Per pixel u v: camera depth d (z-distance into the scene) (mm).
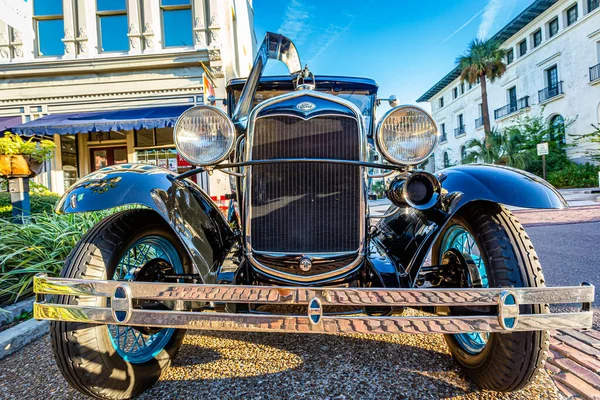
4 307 2666
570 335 2137
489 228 1637
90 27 8570
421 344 2133
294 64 2590
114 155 9430
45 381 1847
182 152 1632
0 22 8367
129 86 8570
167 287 1354
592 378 1695
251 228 1696
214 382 1766
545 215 7660
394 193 1765
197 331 2396
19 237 3275
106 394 1533
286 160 1585
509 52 22656
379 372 1818
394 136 1643
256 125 1675
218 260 1816
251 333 2346
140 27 8633
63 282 1365
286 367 1890
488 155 19844
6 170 4004
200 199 1961
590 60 16875
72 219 3781
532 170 18047
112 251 1630
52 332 1454
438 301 1322
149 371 1711
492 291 1314
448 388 1671
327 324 1319
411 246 1806
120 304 1326
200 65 8539
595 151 16766
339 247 1688
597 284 2951
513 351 1438
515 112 21547
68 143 9102
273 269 1693
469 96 26469
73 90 8555
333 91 2822
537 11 19547
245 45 12102
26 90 8547
